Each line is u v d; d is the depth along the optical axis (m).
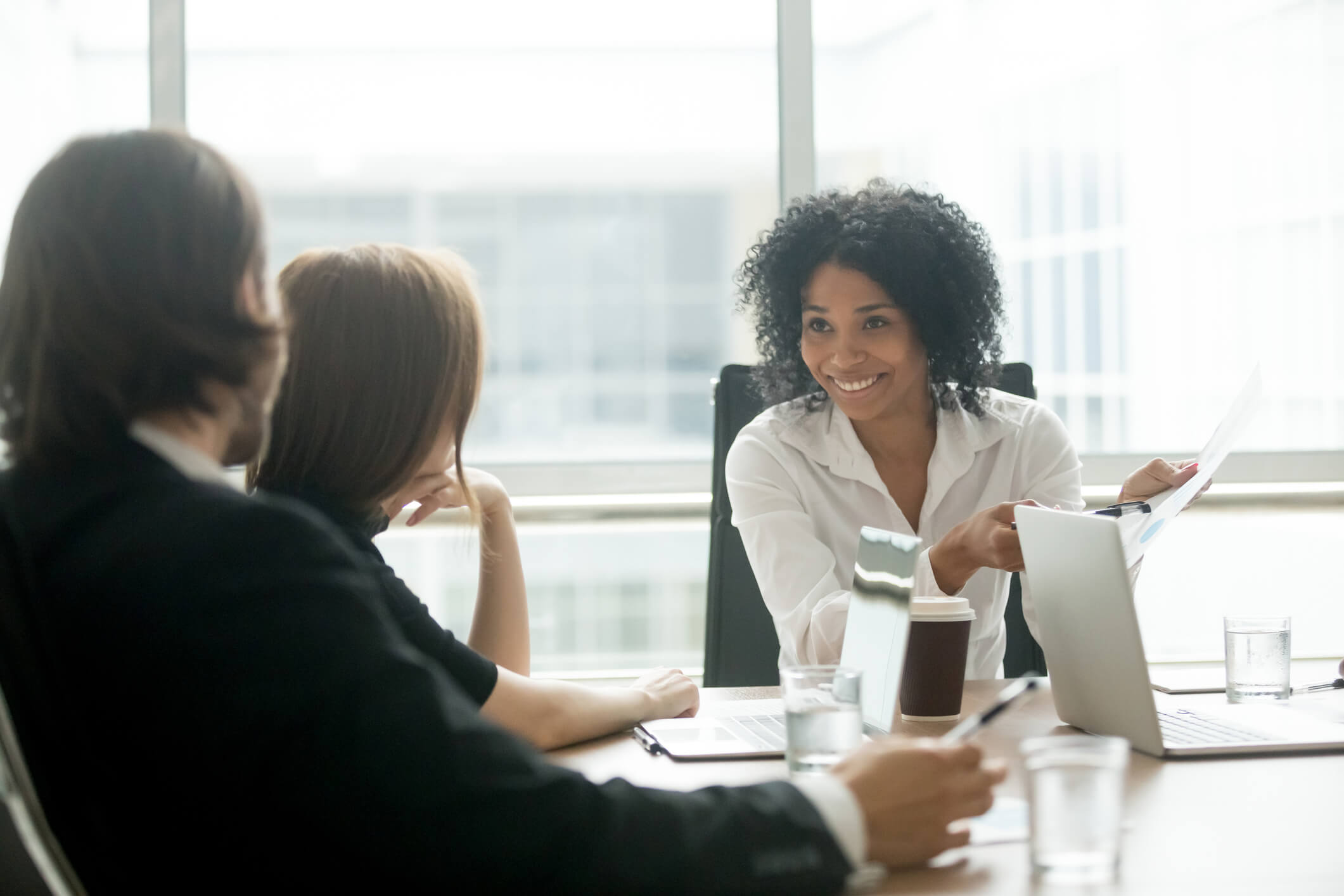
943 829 0.86
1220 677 1.59
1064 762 0.84
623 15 2.89
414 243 2.88
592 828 0.78
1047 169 2.93
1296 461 2.88
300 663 0.72
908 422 2.05
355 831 0.73
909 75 2.89
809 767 1.08
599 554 2.86
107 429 0.77
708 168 2.91
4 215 2.70
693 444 2.93
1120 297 2.94
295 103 2.83
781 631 1.86
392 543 2.79
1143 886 0.82
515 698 1.26
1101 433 2.93
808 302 1.96
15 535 0.74
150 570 0.72
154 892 0.74
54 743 0.73
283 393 1.24
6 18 2.70
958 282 1.99
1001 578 1.98
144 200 0.77
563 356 2.90
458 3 2.86
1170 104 2.94
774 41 2.90
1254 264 2.96
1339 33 2.94
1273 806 1.00
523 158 2.89
